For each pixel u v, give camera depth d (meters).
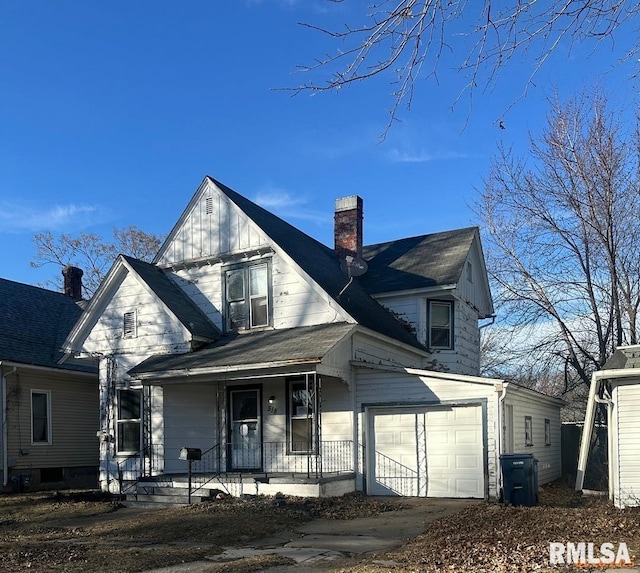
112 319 19.09
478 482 15.02
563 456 23.05
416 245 23.59
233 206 18.61
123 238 44.44
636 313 22.53
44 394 21.97
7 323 22.78
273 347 15.91
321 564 8.80
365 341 17.27
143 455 17.52
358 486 16.05
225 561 9.16
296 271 17.39
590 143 22.33
